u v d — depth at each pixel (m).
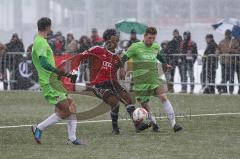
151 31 27.45
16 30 53.50
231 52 46.25
